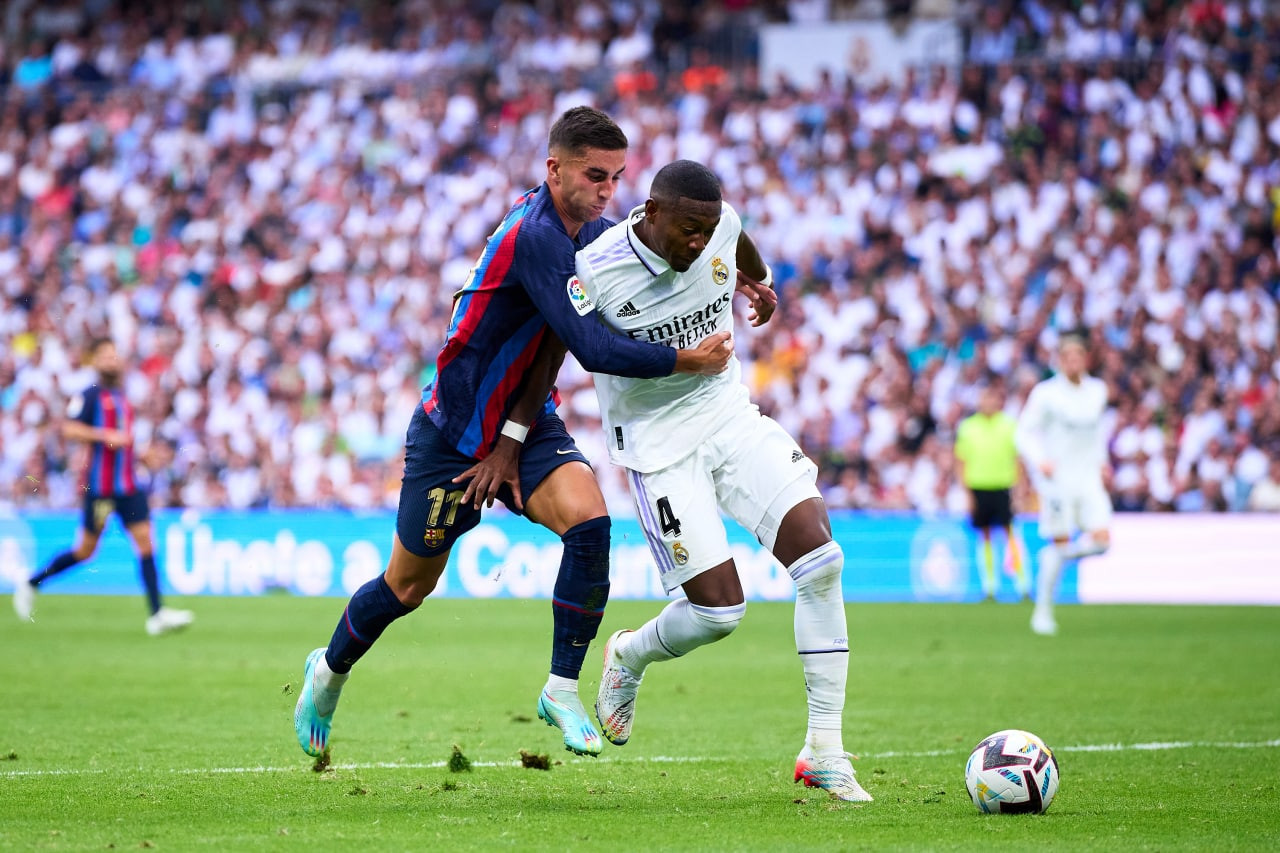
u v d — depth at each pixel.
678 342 19.08
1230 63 81.94
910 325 72.44
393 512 64.94
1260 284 71.69
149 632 46.47
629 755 23.55
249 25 100.00
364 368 75.69
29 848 15.48
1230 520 60.00
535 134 86.31
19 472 77.19
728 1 93.56
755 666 38.16
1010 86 81.75
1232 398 67.44
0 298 85.19
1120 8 85.06
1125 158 78.31
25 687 32.84
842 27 90.00
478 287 18.22
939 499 66.12
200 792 19.50
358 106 90.81
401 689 32.88
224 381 76.88
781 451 19.20
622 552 62.88
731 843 15.73
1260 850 15.38
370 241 83.19
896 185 79.25
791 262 78.00
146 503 45.28
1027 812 17.69
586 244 19.36
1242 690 32.50
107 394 44.75
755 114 83.56
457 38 95.25
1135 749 23.98
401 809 18.09
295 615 53.56
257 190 88.50
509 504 19.14
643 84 87.25
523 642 44.66
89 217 89.25
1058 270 72.44
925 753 23.70
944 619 52.53
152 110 93.06
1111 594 61.06
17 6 105.12
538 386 18.62
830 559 18.66
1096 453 46.31
